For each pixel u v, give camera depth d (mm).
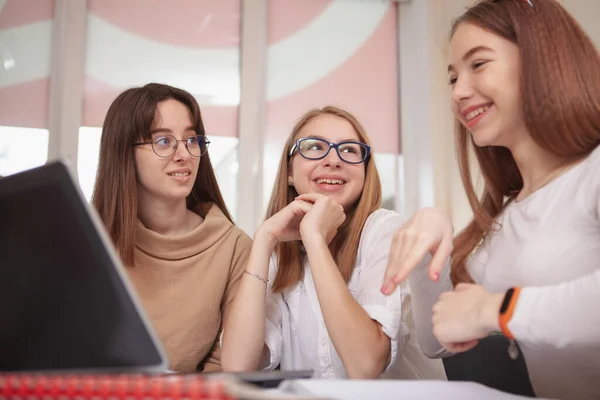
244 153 3291
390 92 3670
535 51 950
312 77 3570
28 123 3094
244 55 3375
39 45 3150
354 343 1131
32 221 641
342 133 1481
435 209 942
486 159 1169
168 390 518
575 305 719
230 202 3287
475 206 1144
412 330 1615
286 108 3504
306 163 1466
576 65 954
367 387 680
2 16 3117
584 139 964
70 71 3129
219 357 1562
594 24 2406
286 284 1413
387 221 1390
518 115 1008
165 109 1570
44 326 624
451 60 1070
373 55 3680
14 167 3055
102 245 612
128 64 3275
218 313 1590
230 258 1624
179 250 1574
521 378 1054
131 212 1539
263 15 3510
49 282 626
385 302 1227
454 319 799
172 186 1559
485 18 1007
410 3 3660
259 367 1343
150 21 3338
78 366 609
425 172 3463
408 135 3615
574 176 993
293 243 1424
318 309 1375
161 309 1520
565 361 963
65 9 3152
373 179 1468
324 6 3650
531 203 1040
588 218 952
